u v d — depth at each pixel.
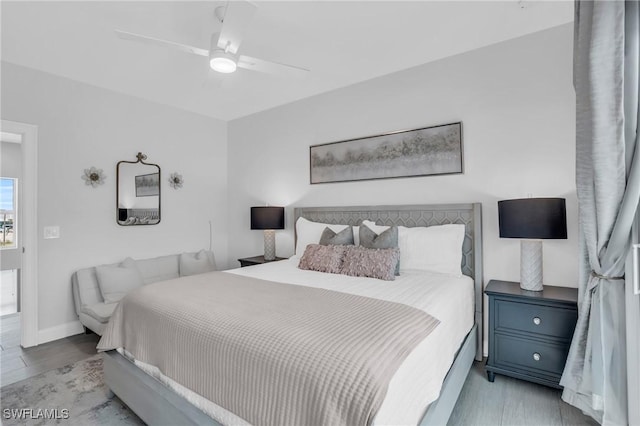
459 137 2.71
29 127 2.85
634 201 1.42
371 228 2.83
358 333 1.26
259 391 1.17
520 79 2.46
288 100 3.81
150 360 1.68
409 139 2.97
